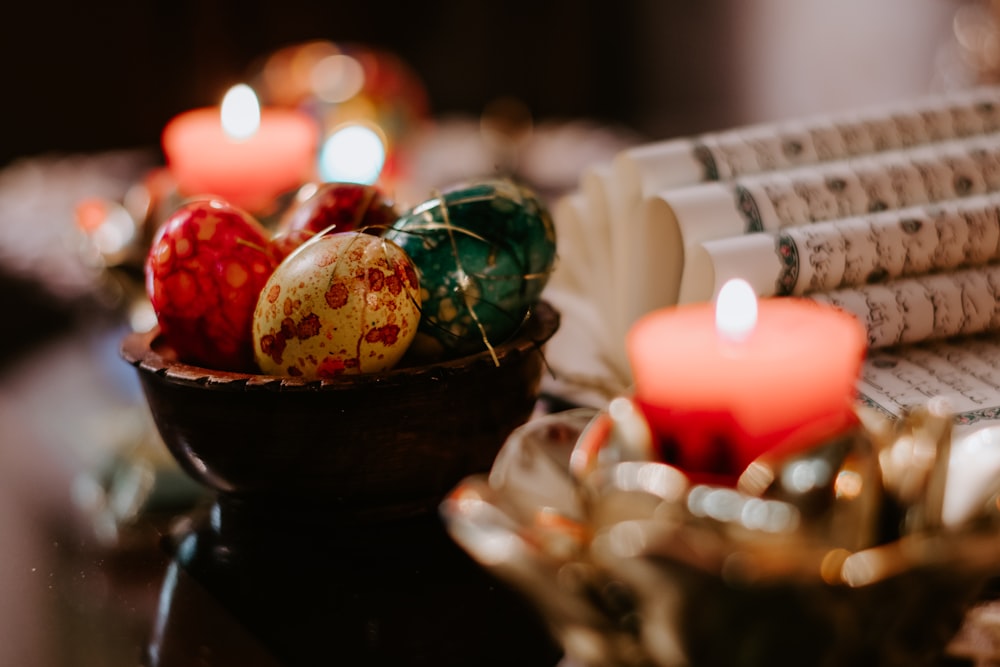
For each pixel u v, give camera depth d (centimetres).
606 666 42
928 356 55
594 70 204
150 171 115
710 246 53
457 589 50
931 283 55
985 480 44
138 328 70
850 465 42
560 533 42
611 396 57
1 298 81
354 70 112
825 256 54
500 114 126
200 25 184
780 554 40
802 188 56
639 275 57
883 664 41
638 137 126
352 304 48
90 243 71
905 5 142
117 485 59
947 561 40
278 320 48
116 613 50
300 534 53
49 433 64
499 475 44
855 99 143
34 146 182
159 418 50
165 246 51
